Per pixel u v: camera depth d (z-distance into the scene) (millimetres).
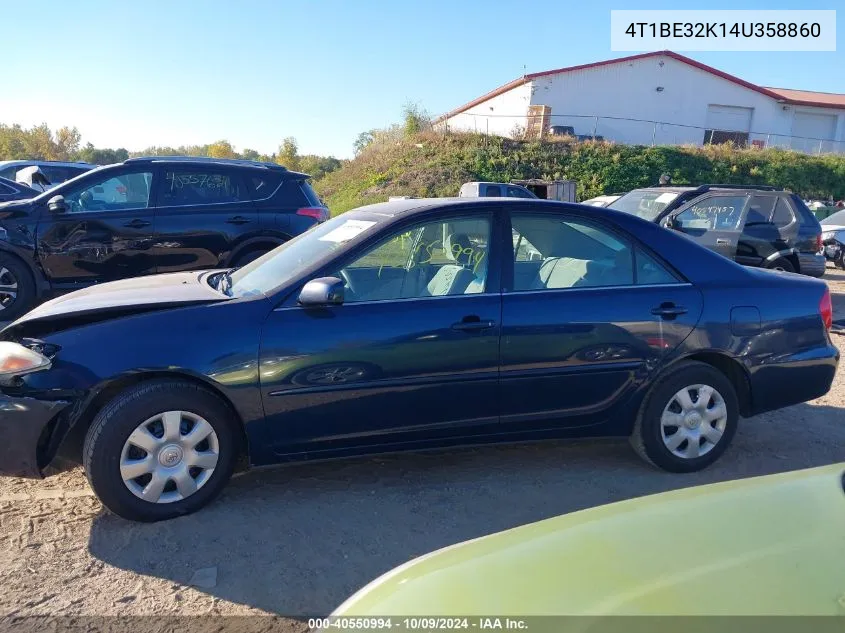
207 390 3592
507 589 1880
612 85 34031
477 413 3939
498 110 36094
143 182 7961
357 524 3623
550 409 4055
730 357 4289
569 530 2168
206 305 3670
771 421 5375
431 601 1896
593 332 4012
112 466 3418
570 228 4172
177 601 2955
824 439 4996
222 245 8148
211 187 8227
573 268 4129
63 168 16031
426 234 4043
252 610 2910
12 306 7570
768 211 10289
